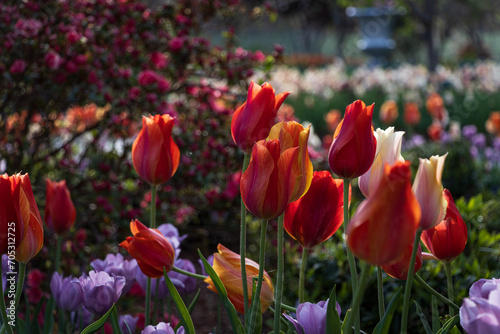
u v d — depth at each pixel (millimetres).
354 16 20281
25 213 1255
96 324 1383
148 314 1637
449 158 5609
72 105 3904
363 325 2561
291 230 1391
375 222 951
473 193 5469
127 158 3992
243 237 1346
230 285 1370
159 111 3656
